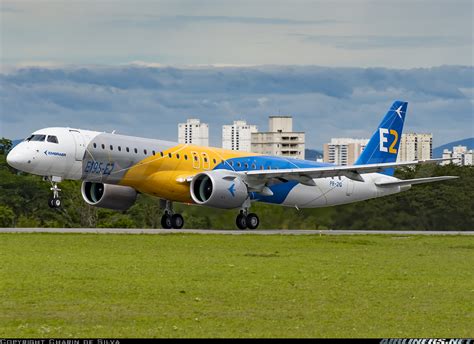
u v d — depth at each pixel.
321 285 76.38
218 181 142.38
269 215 177.25
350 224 186.75
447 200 198.88
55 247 105.38
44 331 56.03
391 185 174.12
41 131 137.88
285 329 58.09
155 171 145.62
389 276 83.31
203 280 77.75
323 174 149.88
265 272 84.19
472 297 71.44
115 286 73.19
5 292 69.69
